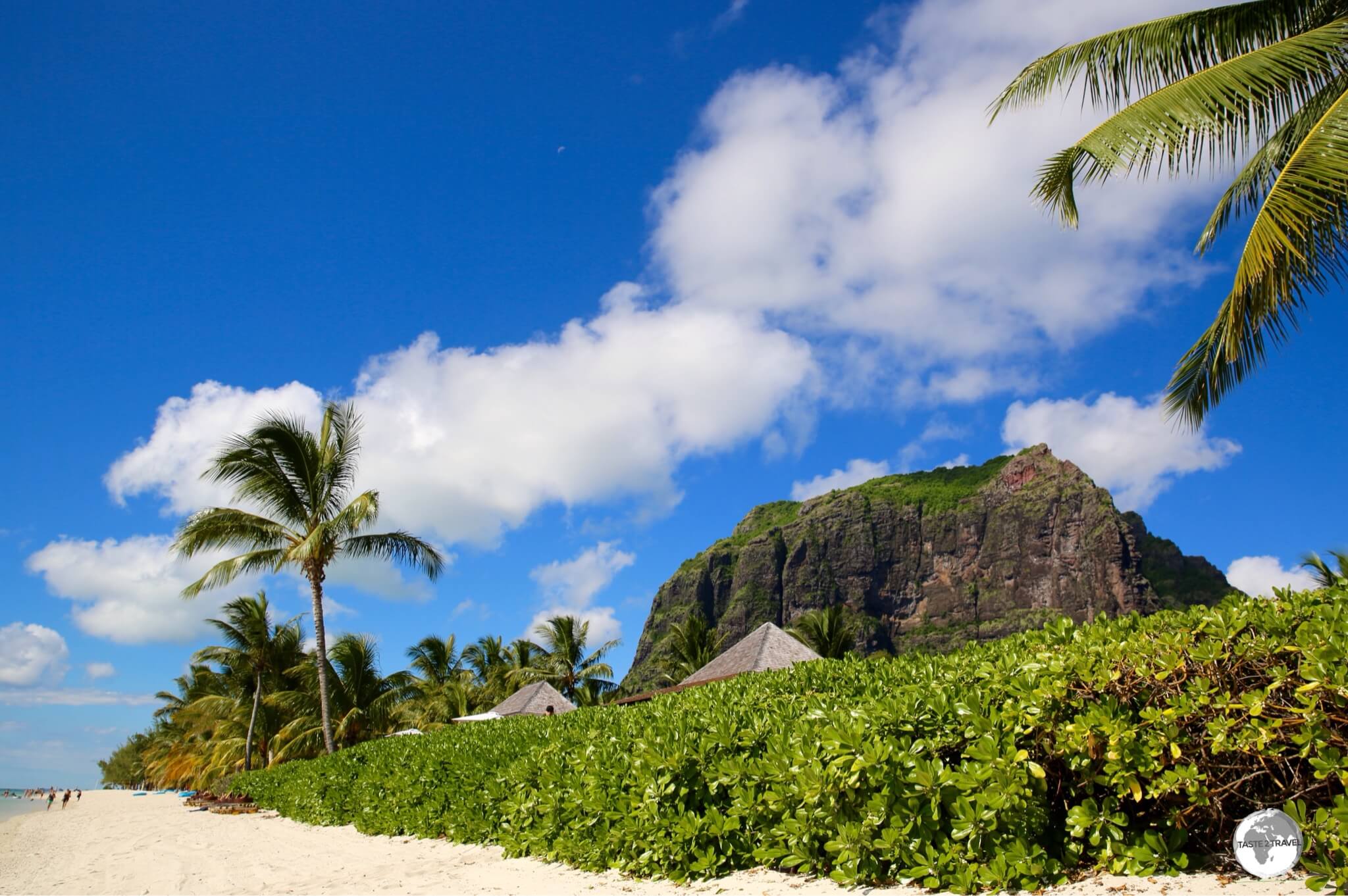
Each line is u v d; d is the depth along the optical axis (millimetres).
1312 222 7832
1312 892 3133
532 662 49969
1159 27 10203
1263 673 3656
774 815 5418
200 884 9484
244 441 21531
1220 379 10008
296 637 40375
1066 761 4184
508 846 8492
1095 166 10297
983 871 4027
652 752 6371
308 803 17016
